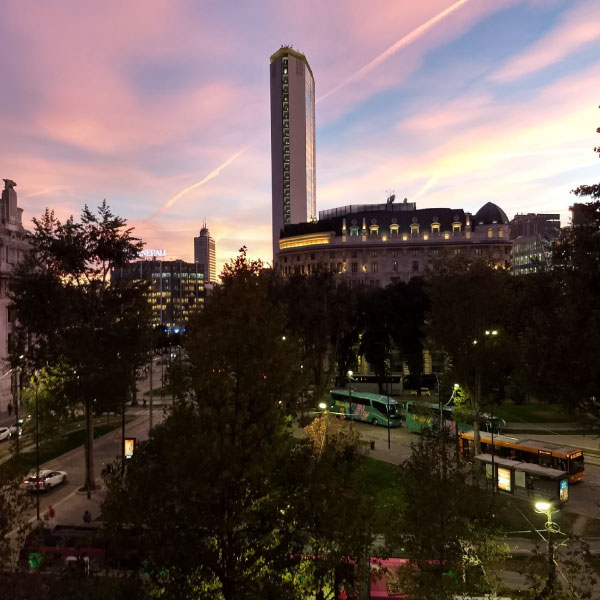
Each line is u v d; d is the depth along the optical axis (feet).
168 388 52.13
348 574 53.47
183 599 45.21
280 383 49.85
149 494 46.06
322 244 444.55
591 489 124.06
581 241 68.85
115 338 127.54
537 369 75.77
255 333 48.37
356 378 300.81
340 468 55.31
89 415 127.44
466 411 148.25
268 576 46.24
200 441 44.04
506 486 121.49
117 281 138.92
